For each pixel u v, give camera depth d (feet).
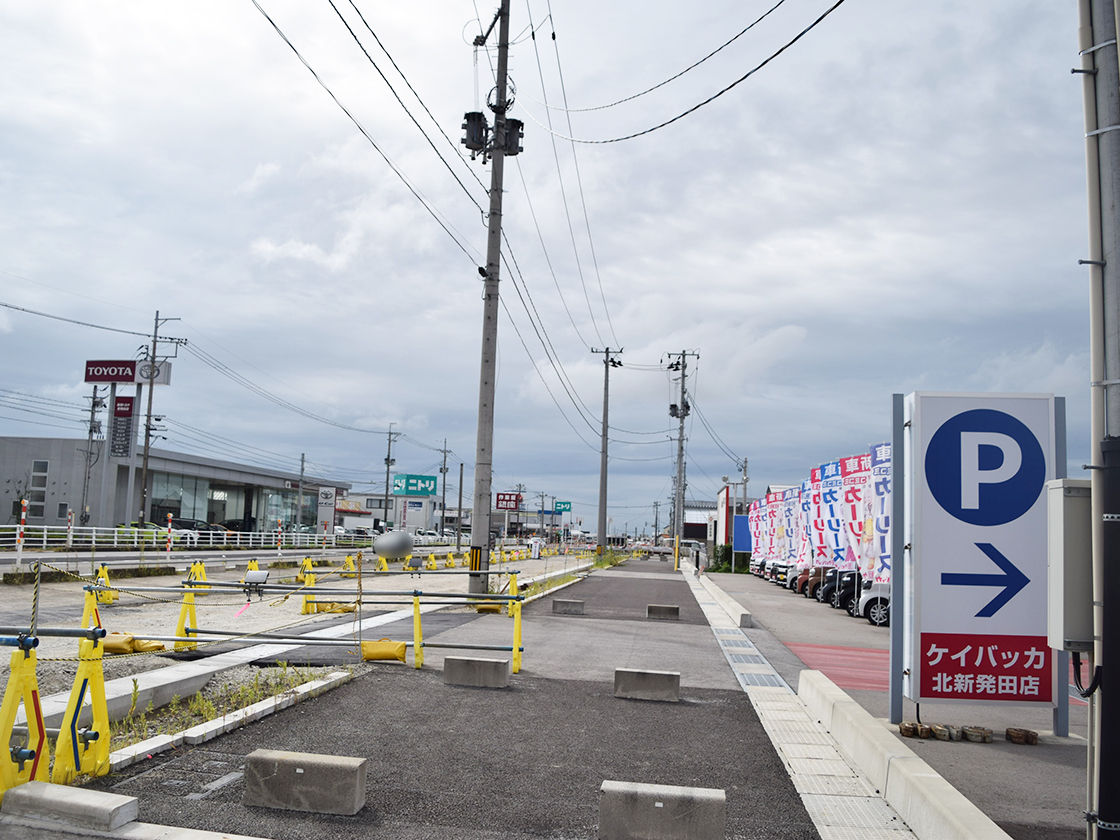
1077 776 22.39
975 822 15.83
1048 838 17.76
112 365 195.00
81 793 17.03
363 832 17.13
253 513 270.26
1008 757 24.29
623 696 32.07
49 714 22.26
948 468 26.53
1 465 204.74
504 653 42.42
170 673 30.30
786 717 29.58
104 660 34.65
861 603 68.49
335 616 59.36
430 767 21.80
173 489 231.30
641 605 77.25
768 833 17.99
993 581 26.30
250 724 25.22
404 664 37.09
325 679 31.55
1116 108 14.51
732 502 192.24
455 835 17.24
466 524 518.37
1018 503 26.27
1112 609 13.76
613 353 195.72
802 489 103.55
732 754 24.34
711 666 41.19
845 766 23.27
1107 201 14.44
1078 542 15.38
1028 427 26.40
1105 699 13.70
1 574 77.30
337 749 23.03
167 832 16.42
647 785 17.83
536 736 25.54
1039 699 26.32
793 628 61.46
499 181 71.67
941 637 26.30
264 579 46.55
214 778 20.03
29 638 17.87
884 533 66.39
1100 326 14.44
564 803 19.48
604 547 192.54
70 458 204.44
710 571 176.76
